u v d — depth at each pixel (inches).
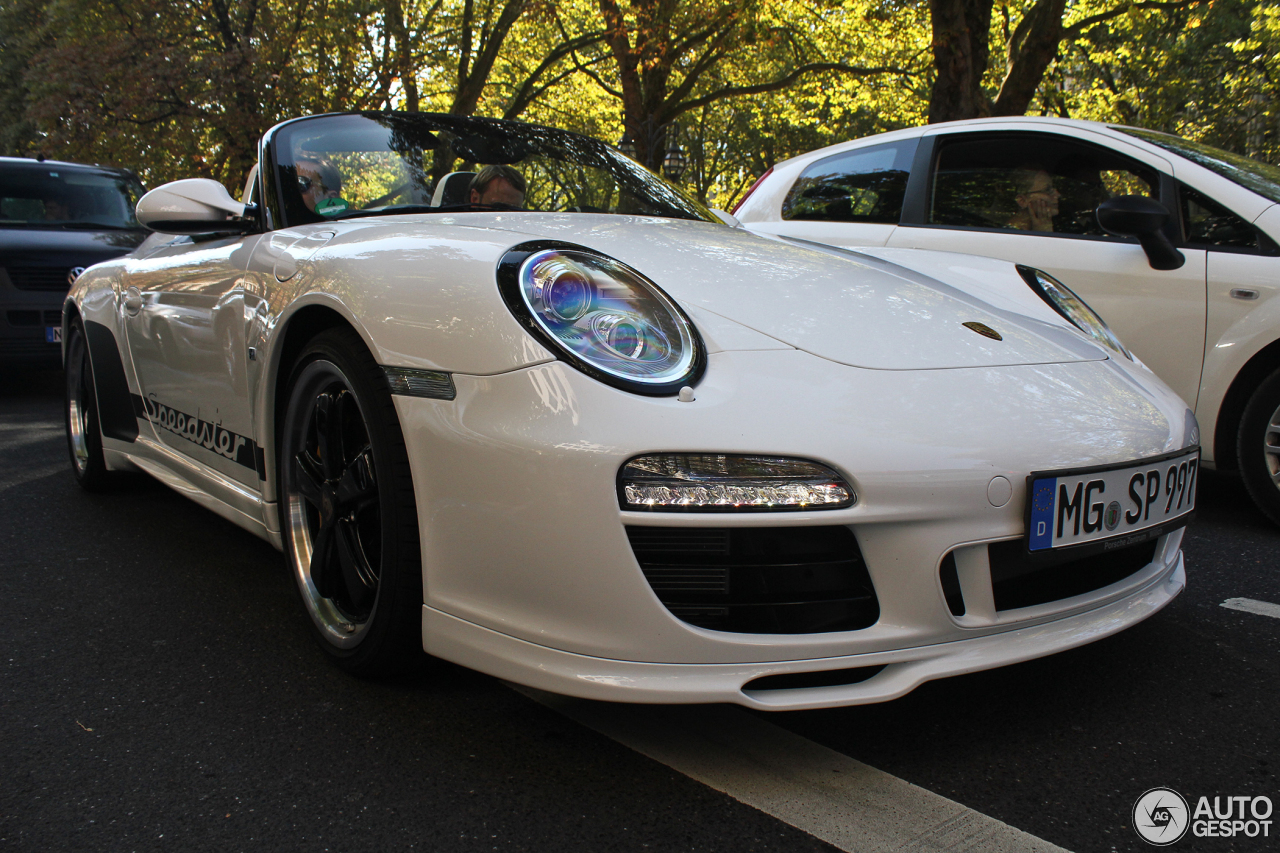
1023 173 148.6
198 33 574.2
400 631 68.9
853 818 56.4
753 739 66.2
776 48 815.1
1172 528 72.1
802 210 176.2
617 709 70.9
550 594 58.7
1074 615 66.5
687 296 68.0
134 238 282.5
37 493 143.3
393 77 685.9
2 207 275.3
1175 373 127.3
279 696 73.5
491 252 67.6
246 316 87.2
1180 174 131.7
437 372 63.9
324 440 78.0
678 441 56.5
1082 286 135.4
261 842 54.6
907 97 848.3
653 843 54.0
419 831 55.4
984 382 66.3
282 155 99.2
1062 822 56.0
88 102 557.3
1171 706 71.1
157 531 122.0
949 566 60.3
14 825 56.6
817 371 62.2
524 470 58.7
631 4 639.8
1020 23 530.6
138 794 59.8
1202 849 53.3
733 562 57.9
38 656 82.0
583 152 113.3
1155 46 744.3
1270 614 90.4
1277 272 118.7
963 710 70.6
